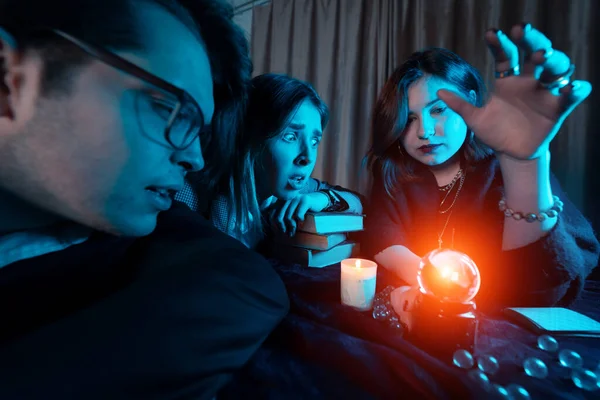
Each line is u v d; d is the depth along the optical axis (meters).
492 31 0.50
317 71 2.48
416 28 2.04
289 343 0.56
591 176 1.58
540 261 0.70
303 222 1.01
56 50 0.29
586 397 0.43
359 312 0.66
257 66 2.77
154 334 0.34
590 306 0.81
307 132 0.91
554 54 0.45
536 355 0.54
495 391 0.42
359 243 1.21
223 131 0.72
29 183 0.32
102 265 0.42
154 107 0.33
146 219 0.37
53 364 0.30
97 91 0.30
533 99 0.51
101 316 0.34
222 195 0.88
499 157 0.67
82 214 0.34
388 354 0.50
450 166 1.09
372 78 2.25
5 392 0.28
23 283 0.37
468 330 0.53
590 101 1.57
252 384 0.46
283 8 2.62
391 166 1.13
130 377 0.32
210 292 0.40
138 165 0.33
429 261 0.59
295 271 0.95
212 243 0.48
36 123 0.30
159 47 0.34
